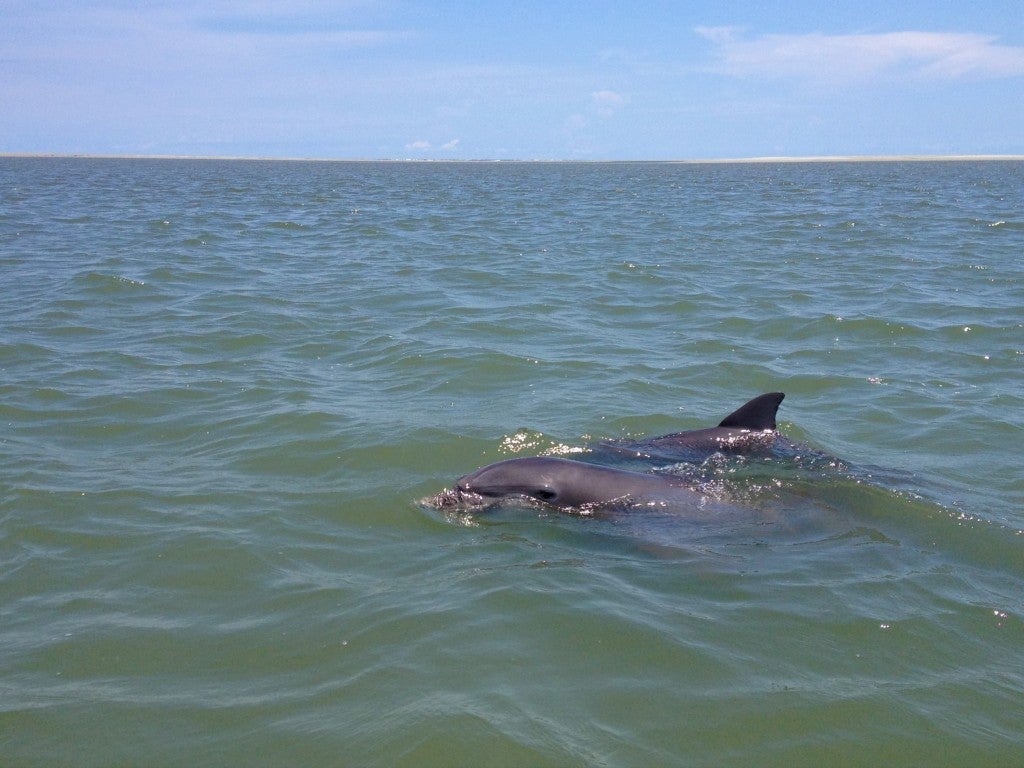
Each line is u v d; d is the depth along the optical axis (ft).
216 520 10.56
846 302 22.39
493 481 11.51
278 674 7.75
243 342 18.33
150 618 8.61
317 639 8.23
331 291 23.76
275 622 8.52
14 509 10.69
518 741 6.91
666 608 8.79
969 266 27.81
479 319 20.42
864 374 16.70
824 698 7.50
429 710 7.24
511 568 9.59
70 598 8.96
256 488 11.46
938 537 10.48
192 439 13.07
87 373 15.96
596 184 100.68
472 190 83.46
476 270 27.43
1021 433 13.75
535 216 50.03
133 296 22.54
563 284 24.98
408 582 9.27
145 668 7.86
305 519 10.69
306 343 18.35
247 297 22.67
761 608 8.83
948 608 8.92
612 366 16.85
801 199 65.21
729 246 34.06
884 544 10.33
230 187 82.99
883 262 29.07
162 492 11.27
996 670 7.95
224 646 8.15
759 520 10.97
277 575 9.39
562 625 8.42
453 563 9.72
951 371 16.88
